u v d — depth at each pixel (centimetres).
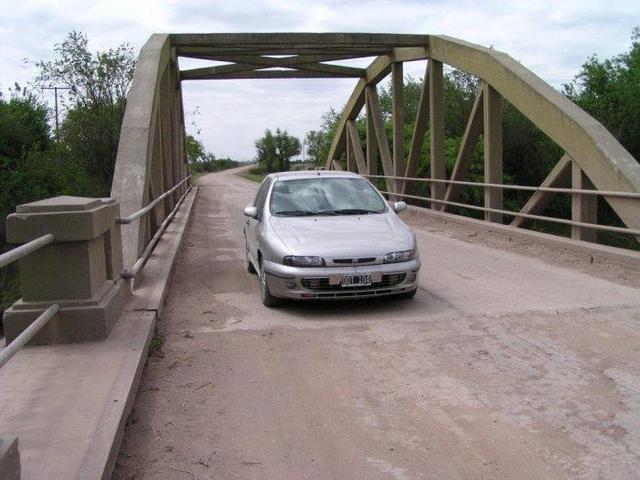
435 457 360
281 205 802
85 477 299
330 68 2323
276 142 8281
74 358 466
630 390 447
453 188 1670
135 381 439
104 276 559
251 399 452
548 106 1177
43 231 484
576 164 1091
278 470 351
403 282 683
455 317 654
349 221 752
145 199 916
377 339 587
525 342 562
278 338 600
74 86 2539
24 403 386
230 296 791
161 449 377
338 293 666
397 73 2030
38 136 2656
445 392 455
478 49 1459
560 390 451
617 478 331
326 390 466
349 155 2794
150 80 1270
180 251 1171
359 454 367
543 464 348
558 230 2672
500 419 407
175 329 636
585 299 715
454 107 3294
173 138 1950
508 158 3008
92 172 2494
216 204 2539
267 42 1731
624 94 2556
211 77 2328
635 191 943
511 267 935
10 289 1470
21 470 305
